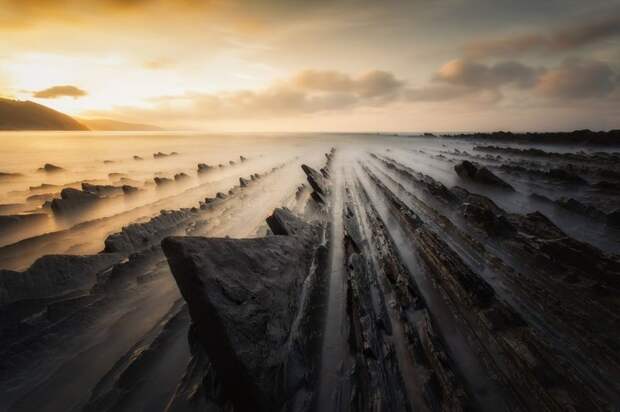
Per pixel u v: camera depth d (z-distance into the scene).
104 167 29.11
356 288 6.21
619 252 8.09
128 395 4.00
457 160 30.70
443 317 5.44
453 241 9.10
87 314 5.54
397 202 13.30
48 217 11.94
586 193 14.32
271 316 4.73
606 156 25.16
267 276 5.54
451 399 3.67
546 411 3.52
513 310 5.29
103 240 9.86
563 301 5.64
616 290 5.59
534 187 16.52
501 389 3.87
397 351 4.64
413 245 8.84
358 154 45.38
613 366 4.15
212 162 33.12
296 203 14.30
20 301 5.21
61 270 6.36
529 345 4.42
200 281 4.16
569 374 3.89
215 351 3.93
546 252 7.34
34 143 70.94
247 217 12.09
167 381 4.20
